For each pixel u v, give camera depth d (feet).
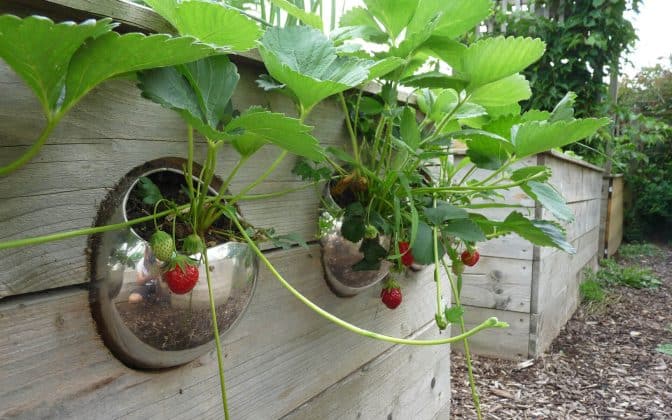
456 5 2.99
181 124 2.22
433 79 3.16
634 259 19.16
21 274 1.70
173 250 1.84
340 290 3.36
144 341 1.95
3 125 1.63
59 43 1.25
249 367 2.69
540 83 15.66
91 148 1.88
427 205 3.54
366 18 3.43
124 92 1.98
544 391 7.16
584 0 14.99
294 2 3.29
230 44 1.84
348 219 3.05
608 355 8.76
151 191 1.91
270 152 2.74
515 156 3.34
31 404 1.76
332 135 3.30
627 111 16.80
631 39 15.53
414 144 3.04
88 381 1.93
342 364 3.51
